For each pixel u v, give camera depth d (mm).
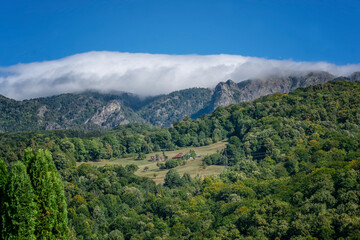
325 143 174250
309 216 103062
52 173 60344
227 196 152125
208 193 161375
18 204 55062
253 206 129000
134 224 142125
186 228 134000
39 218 57031
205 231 125562
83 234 133250
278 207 116375
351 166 128250
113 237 131000
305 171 151750
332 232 93250
